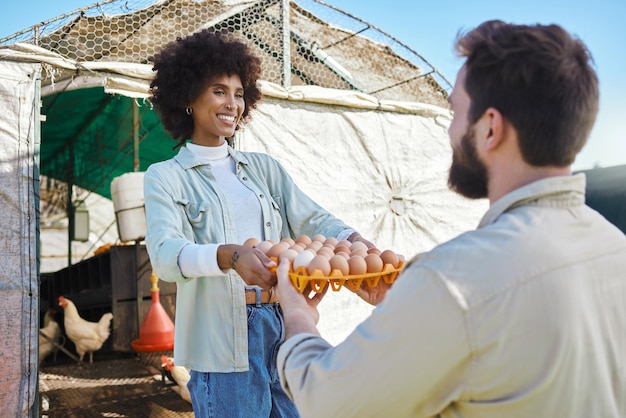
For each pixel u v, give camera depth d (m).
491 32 0.99
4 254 3.25
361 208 4.73
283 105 4.42
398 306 0.91
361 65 5.27
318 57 5.04
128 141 6.97
